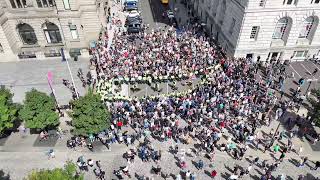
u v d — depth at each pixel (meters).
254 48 57.94
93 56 58.97
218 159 41.50
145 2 85.88
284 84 54.25
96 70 53.81
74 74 55.91
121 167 40.31
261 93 50.50
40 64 58.91
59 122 44.44
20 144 43.72
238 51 57.97
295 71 57.94
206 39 66.38
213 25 68.19
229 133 44.78
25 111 40.69
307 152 42.69
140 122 45.62
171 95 50.22
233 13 57.44
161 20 76.50
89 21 60.12
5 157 41.91
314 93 51.03
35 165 40.78
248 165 40.78
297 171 40.25
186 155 41.88
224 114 46.69
